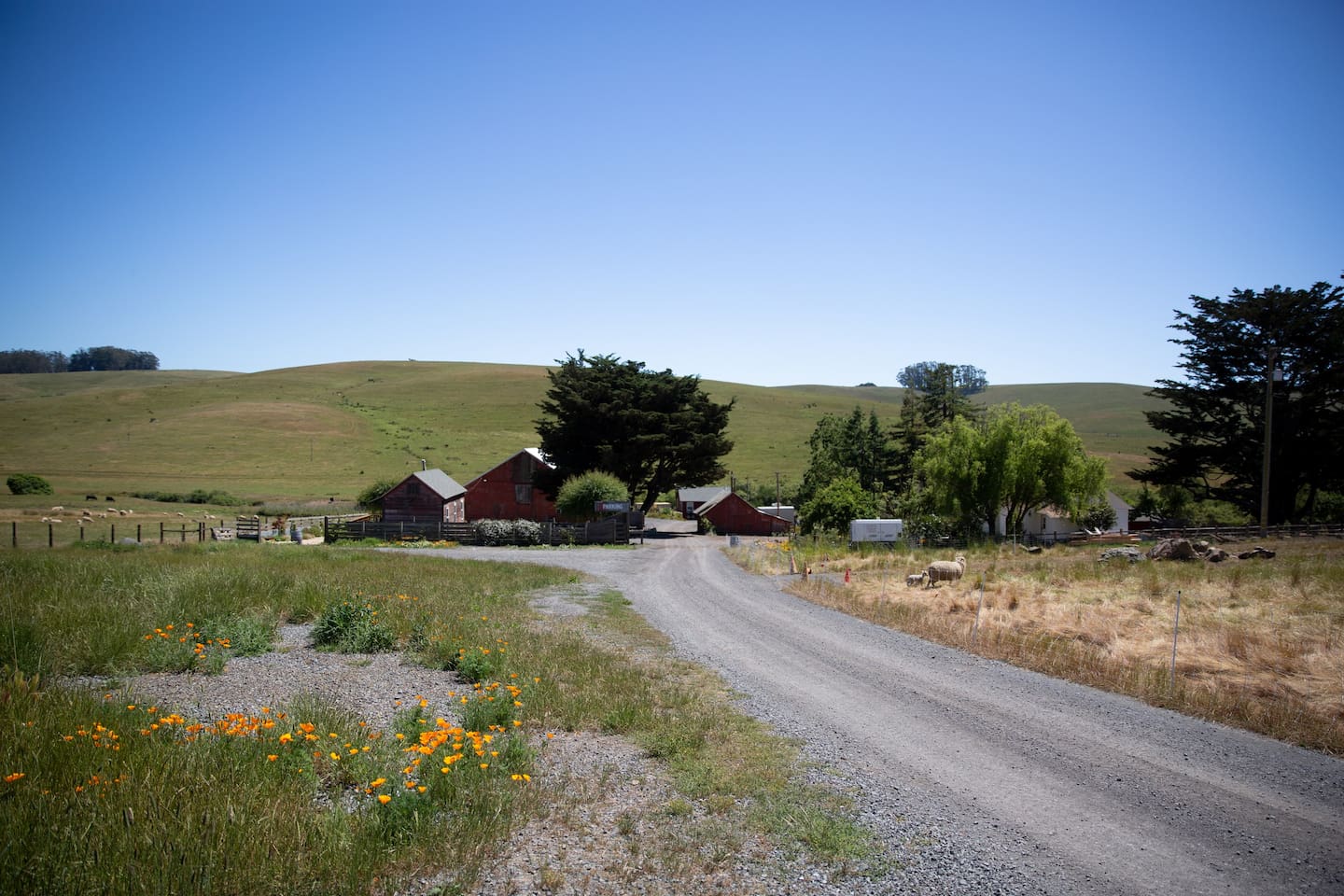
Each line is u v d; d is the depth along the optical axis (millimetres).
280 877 4984
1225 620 16422
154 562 21234
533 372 184625
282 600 16312
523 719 9414
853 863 6148
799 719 10211
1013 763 8555
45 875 4609
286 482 93062
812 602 21844
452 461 107438
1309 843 6648
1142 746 9141
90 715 7418
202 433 118250
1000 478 43406
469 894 5254
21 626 10789
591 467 57219
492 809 6418
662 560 36656
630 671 12359
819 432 82750
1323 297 45875
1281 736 9391
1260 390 47906
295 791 6199
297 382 171125
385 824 5863
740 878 5816
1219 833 6844
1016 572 26391
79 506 63094
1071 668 12797
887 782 7961
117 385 190125
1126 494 63906
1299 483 49562
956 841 6617
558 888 5457
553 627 16297
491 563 29859
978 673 12938
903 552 35594
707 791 7492
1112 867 6195
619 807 6980
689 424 59062
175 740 6949
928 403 74000
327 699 9594
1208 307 49219
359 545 43812
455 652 12227
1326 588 19938
